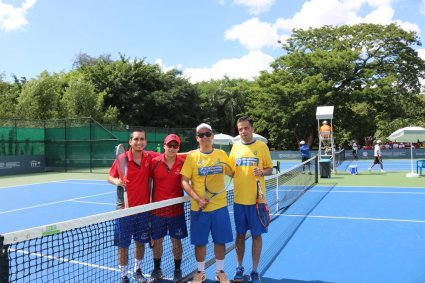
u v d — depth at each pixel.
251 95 43.44
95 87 41.53
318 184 15.66
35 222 9.38
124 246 4.48
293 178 15.36
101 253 5.70
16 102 35.66
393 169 23.59
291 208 10.03
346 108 40.50
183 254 5.79
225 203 4.61
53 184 17.77
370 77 38.34
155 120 43.38
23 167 24.36
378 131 41.38
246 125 4.72
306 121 39.44
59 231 3.34
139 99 42.81
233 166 4.78
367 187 14.55
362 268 5.38
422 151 34.38
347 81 40.31
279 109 38.72
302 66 39.88
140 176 4.60
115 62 44.16
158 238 4.73
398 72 40.34
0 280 2.93
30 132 25.30
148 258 5.61
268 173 4.77
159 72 46.00
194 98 46.62
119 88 41.66
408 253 6.02
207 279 4.93
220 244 4.59
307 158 21.61
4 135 23.84
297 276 5.11
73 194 14.27
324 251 6.19
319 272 5.25
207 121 46.06
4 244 2.92
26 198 13.32
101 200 12.77
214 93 48.25
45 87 33.66
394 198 11.74
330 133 20.84
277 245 6.56
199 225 4.51
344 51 38.44
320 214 9.20
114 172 4.73
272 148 45.34
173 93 44.19
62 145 25.47
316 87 37.38
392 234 7.22
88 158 24.59
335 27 42.69
